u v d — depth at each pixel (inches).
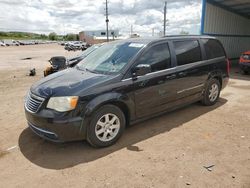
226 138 157.4
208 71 209.5
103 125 143.4
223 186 108.3
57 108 130.8
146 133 166.2
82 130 135.1
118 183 112.0
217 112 208.5
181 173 118.6
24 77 431.8
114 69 156.1
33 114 136.6
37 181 115.2
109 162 130.3
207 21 543.2
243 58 421.4
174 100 183.0
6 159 135.2
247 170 120.4
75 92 133.2
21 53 1288.1
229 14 609.9
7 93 293.1
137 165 126.6
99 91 138.6
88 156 137.1
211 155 135.6
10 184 113.3
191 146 146.6
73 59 334.3
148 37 183.5
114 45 185.6
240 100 247.9
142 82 156.7
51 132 132.6
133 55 159.0
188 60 191.6
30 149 146.1
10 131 172.9
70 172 121.8
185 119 192.1
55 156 137.9
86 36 3659.0
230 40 647.8
